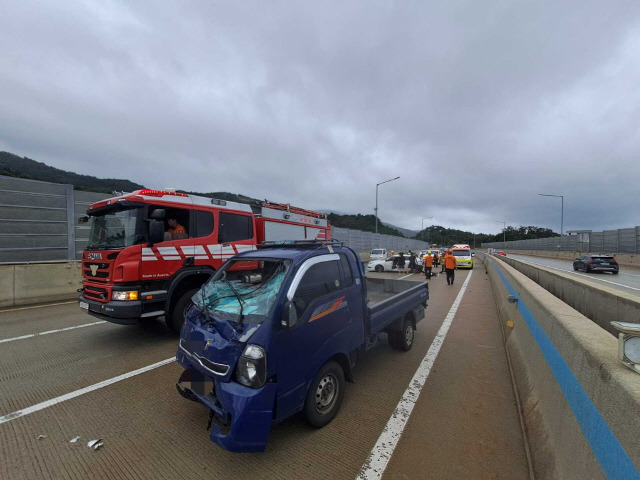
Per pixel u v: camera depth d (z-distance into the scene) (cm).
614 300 420
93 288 553
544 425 256
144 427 314
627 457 129
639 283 1502
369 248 3616
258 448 244
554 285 738
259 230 894
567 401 212
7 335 613
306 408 293
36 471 254
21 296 899
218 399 258
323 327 310
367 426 315
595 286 498
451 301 1027
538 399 293
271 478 245
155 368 457
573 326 232
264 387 249
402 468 256
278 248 396
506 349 533
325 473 251
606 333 213
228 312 295
